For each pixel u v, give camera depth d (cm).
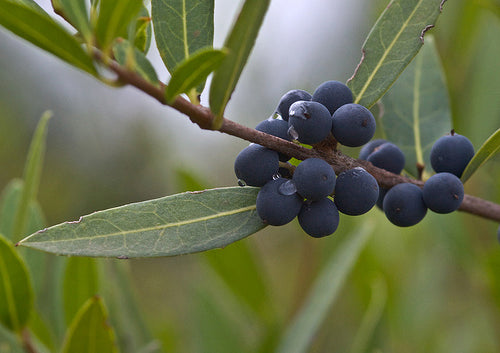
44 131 28
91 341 25
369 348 30
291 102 23
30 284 26
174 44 23
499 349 32
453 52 32
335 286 29
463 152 24
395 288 35
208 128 22
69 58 21
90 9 21
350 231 35
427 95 27
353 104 23
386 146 25
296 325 30
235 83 22
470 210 25
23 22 20
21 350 27
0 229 29
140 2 21
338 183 23
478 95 31
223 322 31
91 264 28
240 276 31
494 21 31
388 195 24
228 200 23
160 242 23
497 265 30
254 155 23
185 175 30
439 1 24
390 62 24
